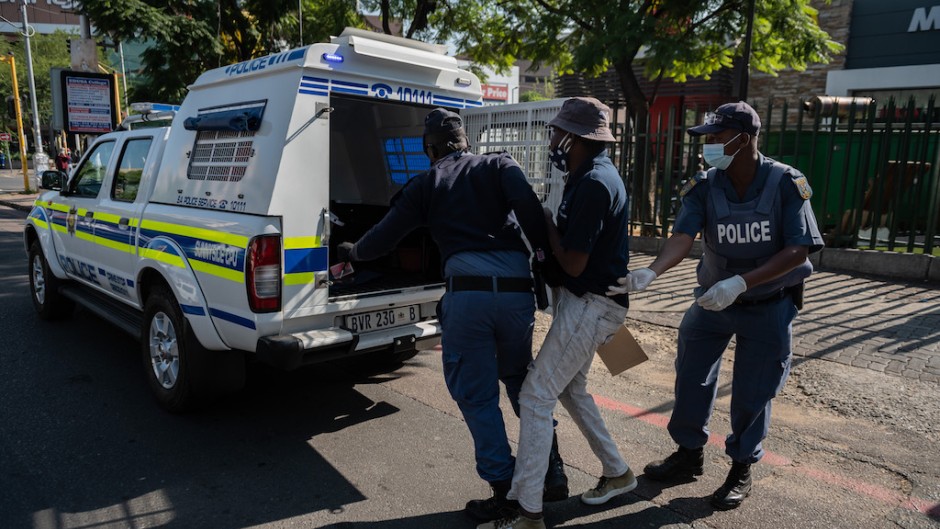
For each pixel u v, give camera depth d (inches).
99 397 179.5
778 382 121.0
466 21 489.1
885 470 138.0
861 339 218.4
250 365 209.5
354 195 245.4
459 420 168.2
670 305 271.6
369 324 160.1
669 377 196.7
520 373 119.4
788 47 429.4
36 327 245.9
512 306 112.9
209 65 440.1
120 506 125.4
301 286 144.4
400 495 131.0
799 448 148.4
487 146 189.3
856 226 330.0
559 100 167.6
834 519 120.6
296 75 142.9
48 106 1776.6
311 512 124.5
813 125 333.4
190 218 158.6
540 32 443.8
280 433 159.5
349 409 175.0
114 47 444.5
